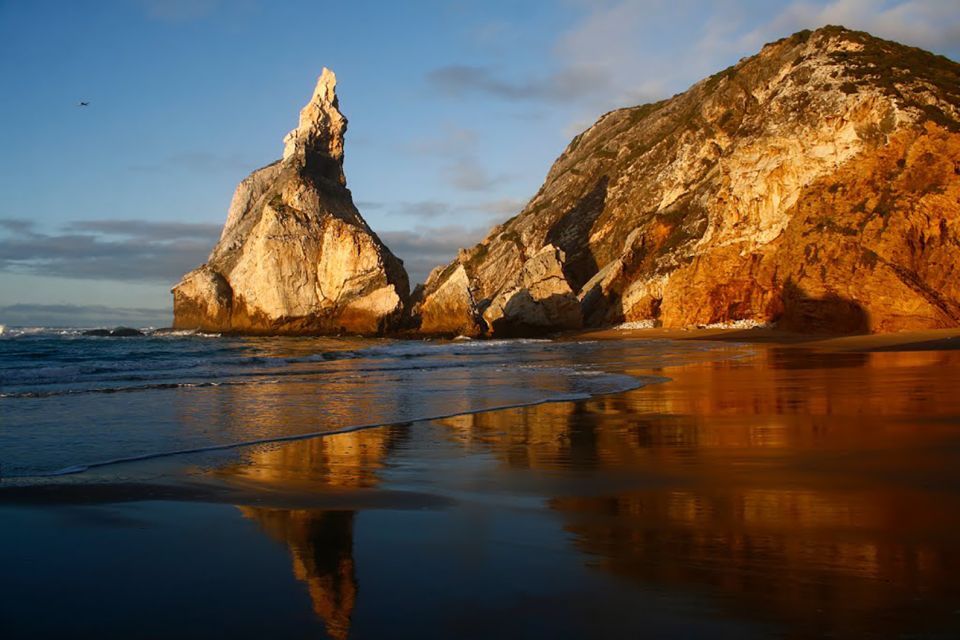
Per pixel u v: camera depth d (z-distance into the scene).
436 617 3.85
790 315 46.53
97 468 8.34
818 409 12.51
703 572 4.44
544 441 10.16
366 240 65.44
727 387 17.16
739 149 55.62
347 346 44.97
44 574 4.61
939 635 3.47
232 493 7.01
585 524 5.69
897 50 55.09
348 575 4.53
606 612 3.86
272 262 65.81
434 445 9.96
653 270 61.88
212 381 19.83
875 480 6.92
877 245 42.50
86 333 74.31
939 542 4.94
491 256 84.81
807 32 70.75
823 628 3.58
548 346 42.62
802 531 5.29
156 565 4.78
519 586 4.27
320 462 8.74
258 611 3.98
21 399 15.12
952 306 40.34
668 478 7.40
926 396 13.98
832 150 48.53
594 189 83.69
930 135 43.94
